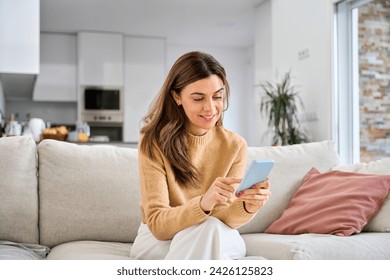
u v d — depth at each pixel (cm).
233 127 846
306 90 491
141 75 766
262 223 223
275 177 231
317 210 208
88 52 736
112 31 738
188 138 172
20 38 405
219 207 160
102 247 188
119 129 767
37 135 495
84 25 701
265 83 591
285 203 228
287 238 188
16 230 192
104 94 744
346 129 454
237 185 154
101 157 211
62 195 201
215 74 158
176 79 162
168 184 167
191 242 139
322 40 463
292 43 518
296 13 509
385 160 224
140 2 595
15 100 770
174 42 810
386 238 181
